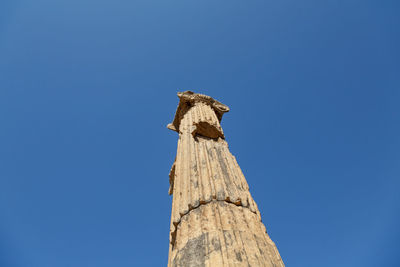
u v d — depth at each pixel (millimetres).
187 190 10305
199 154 12203
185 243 8047
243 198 9875
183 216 9281
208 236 7895
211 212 8875
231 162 12016
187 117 16141
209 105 17828
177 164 12398
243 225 8516
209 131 15211
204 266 7105
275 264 7641
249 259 7266
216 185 10148
